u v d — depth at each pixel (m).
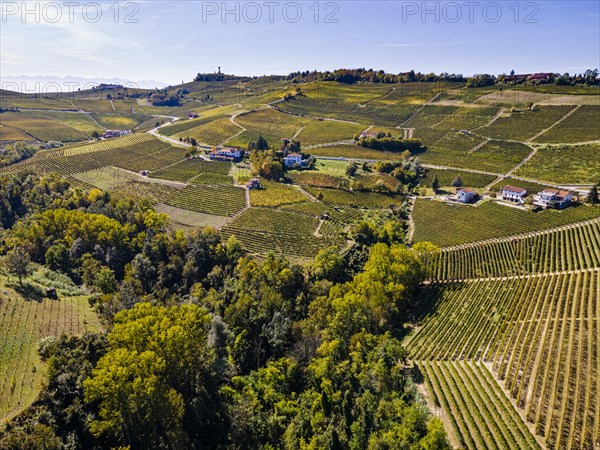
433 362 86.81
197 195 195.88
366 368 81.12
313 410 76.44
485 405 72.31
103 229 146.62
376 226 158.88
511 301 105.94
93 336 82.25
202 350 85.62
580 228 141.88
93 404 70.62
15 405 65.44
